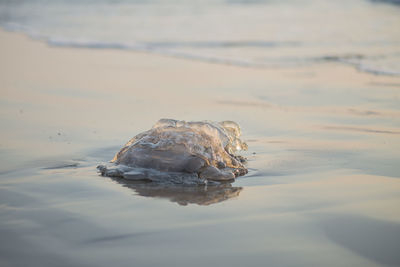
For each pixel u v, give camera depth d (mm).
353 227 4191
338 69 13422
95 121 8969
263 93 11281
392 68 13086
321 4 26891
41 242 4023
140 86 12305
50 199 5066
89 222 4426
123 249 3869
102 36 20609
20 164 6414
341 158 6543
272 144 7422
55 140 7680
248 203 4887
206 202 4941
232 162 6191
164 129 6328
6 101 10641
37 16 28078
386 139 7480
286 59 14984
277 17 23141
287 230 4172
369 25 19797
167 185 5551
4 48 18625
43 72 14164
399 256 3676
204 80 12852
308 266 3551
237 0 29562
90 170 6160
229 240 3996
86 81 12906
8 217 4566
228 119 9117
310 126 8469
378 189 5195
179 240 4012
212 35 19453
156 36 19906
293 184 5508
